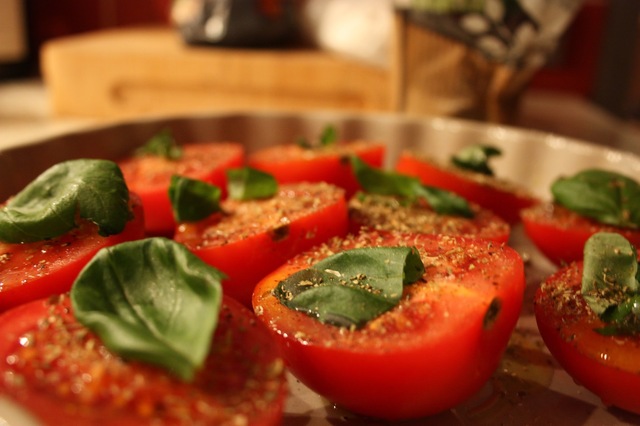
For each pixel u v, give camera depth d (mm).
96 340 177
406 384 191
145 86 530
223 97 533
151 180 296
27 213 217
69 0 769
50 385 168
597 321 210
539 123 538
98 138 320
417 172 312
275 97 530
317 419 208
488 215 285
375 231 251
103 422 162
